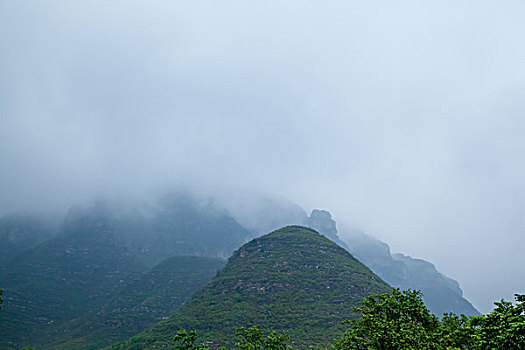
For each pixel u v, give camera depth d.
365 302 44.38
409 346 32.97
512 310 26.56
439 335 36.72
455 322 41.84
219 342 92.38
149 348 95.81
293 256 153.75
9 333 159.00
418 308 40.97
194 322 110.44
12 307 187.50
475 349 27.09
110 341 152.12
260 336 48.03
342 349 40.41
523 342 23.48
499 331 25.28
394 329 36.03
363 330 37.56
